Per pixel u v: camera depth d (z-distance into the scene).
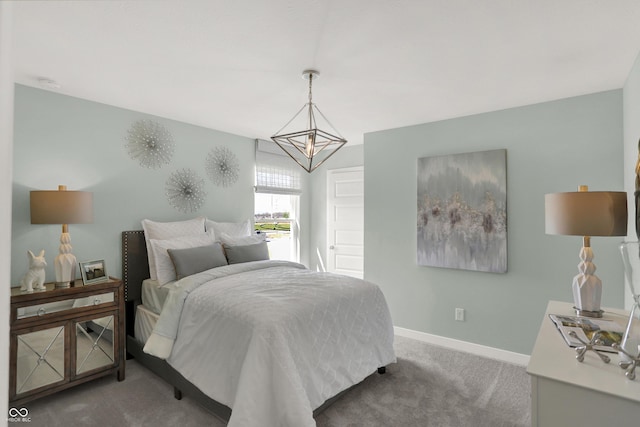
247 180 4.46
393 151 3.97
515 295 3.18
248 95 2.93
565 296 2.96
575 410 1.21
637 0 1.64
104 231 3.14
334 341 2.29
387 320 2.82
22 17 1.79
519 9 1.72
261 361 1.87
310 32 1.94
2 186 0.41
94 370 2.59
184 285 2.57
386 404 2.42
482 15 1.77
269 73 2.49
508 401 2.47
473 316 3.40
